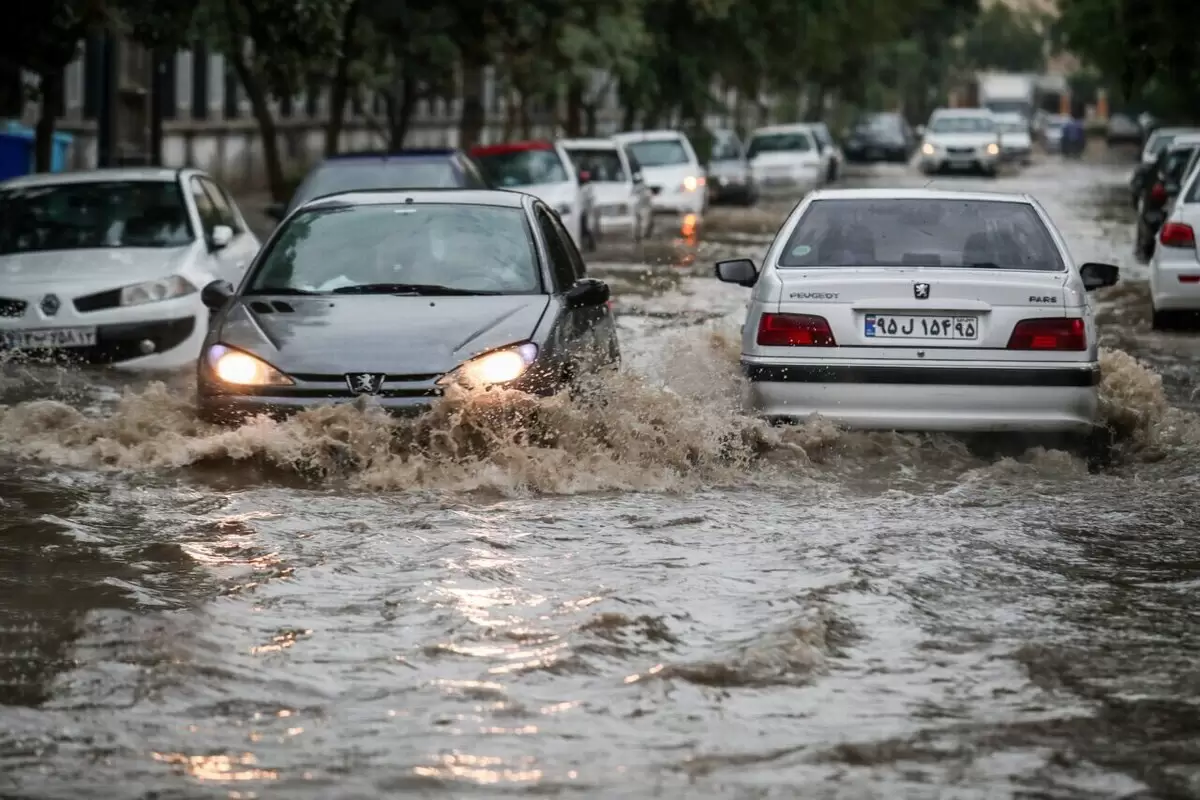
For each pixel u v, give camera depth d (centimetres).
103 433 2619
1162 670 1539
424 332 2544
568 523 2130
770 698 1438
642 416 2497
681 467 2453
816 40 17100
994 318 2511
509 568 1886
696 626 1653
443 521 2131
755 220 10069
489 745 1320
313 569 1877
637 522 2136
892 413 2512
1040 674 1520
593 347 2791
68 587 1797
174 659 1534
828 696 1448
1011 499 2300
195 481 2380
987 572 1892
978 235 2688
